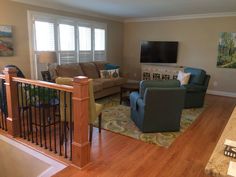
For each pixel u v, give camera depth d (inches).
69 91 94.0
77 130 94.8
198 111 189.3
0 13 166.7
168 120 137.9
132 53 315.3
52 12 206.8
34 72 196.7
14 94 119.9
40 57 180.5
